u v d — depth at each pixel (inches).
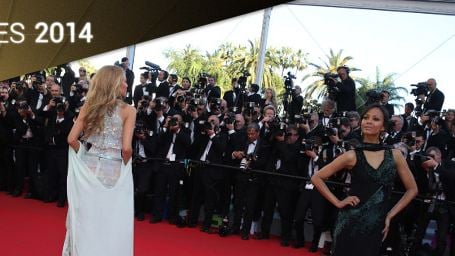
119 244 107.7
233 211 234.4
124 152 108.7
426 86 253.0
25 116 261.1
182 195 236.8
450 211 191.9
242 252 192.9
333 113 245.6
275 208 237.5
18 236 179.0
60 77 322.3
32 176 259.1
